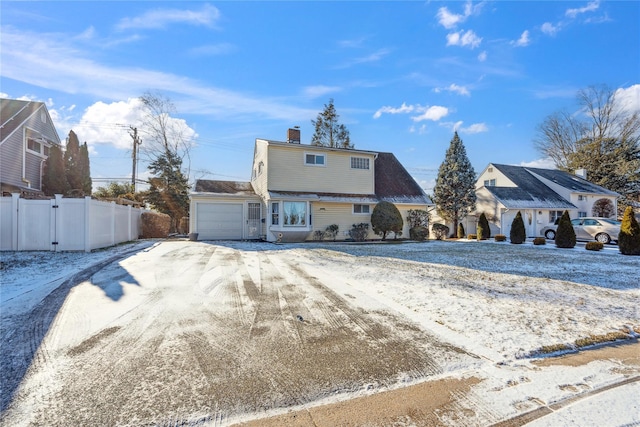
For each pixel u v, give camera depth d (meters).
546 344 3.95
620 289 6.59
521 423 2.48
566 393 2.92
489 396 2.86
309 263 9.39
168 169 27.69
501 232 23.70
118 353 3.58
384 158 23.62
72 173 19.50
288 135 20.17
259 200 18.42
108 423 2.40
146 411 2.56
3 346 3.72
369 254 11.57
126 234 15.29
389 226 17.81
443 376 3.21
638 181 31.00
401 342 3.98
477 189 26.06
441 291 6.26
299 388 2.95
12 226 10.22
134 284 6.57
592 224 18.91
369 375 3.20
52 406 2.61
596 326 4.55
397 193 20.70
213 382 3.02
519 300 5.71
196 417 2.51
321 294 6.10
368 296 5.97
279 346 3.83
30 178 17.84
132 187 28.41
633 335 4.33
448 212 24.81
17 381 2.98
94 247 11.20
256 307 5.30
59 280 6.80
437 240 21.14
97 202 11.48
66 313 4.84
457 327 4.47
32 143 18.16
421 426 2.44
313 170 18.47
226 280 7.12
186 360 3.44
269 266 8.87
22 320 4.55
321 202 18.25
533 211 24.70
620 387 3.03
